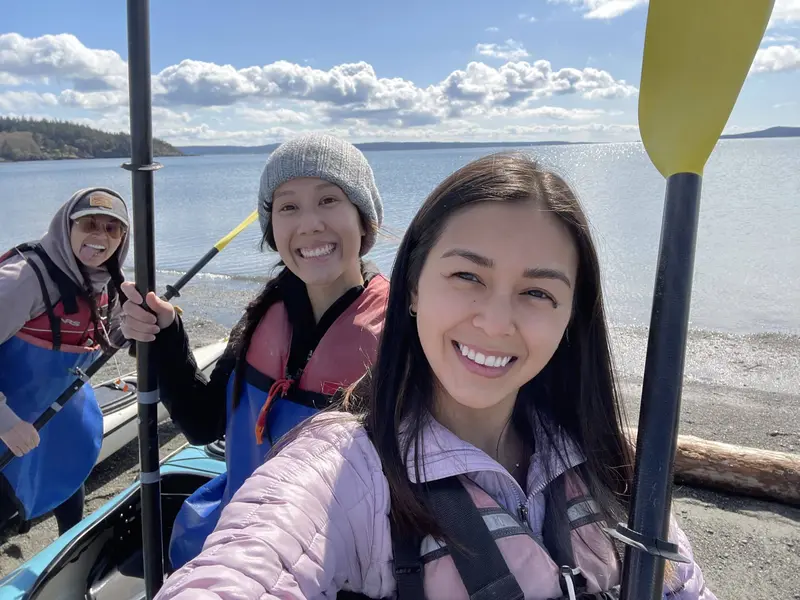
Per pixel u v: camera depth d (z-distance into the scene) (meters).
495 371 0.50
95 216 1.30
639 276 4.36
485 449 0.59
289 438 0.62
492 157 0.55
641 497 0.44
